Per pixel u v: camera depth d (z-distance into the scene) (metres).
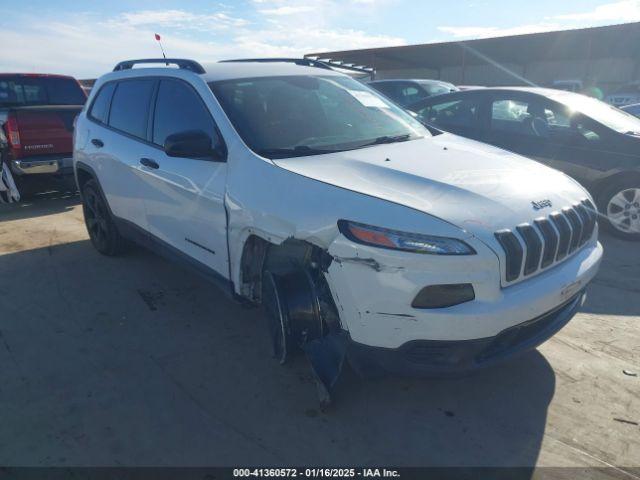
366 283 2.31
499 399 2.79
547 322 2.69
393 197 2.43
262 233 2.74
